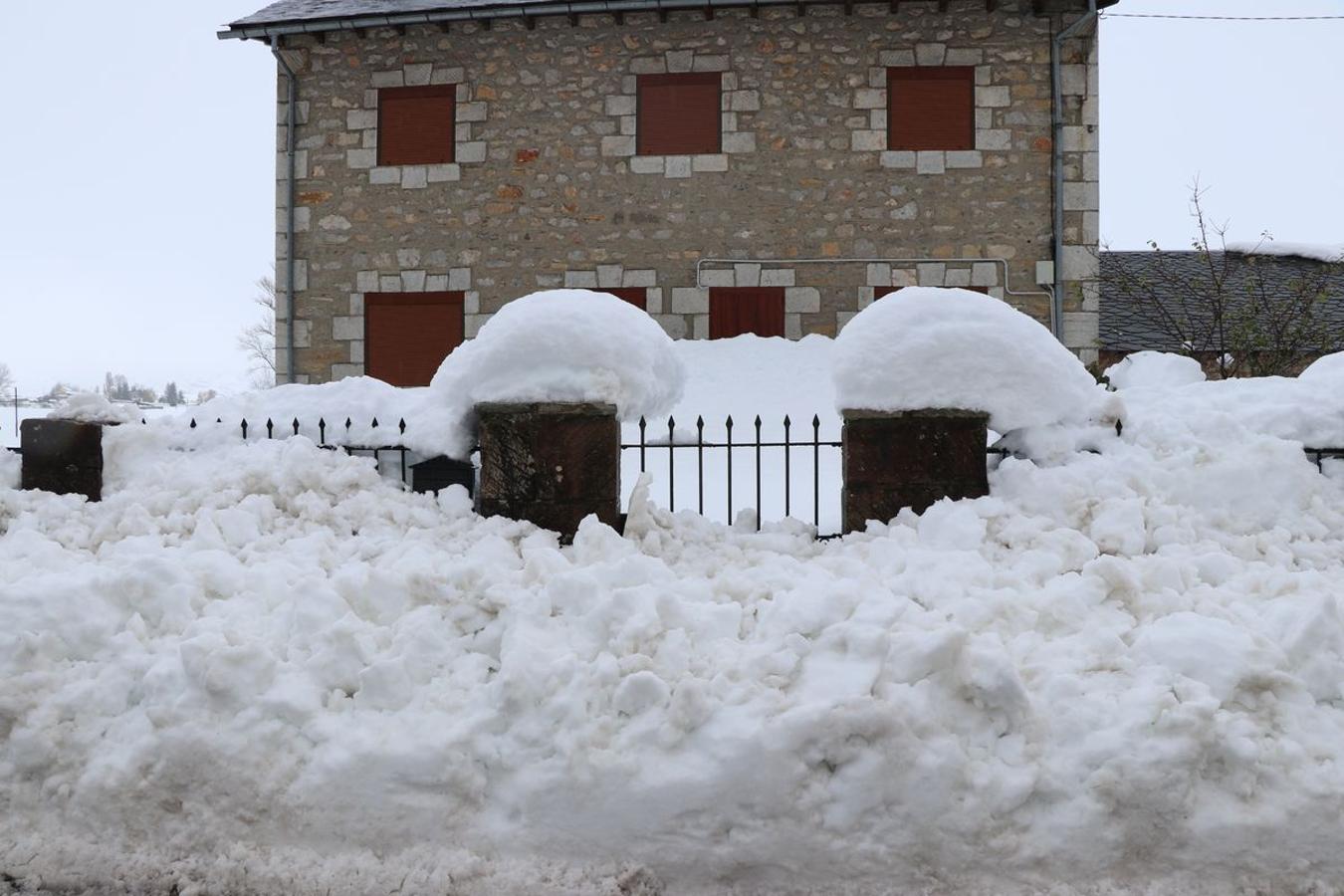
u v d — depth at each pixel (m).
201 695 3.13
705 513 6.86
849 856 2.80
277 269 12.28
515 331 4.66
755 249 11.64
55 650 3.37
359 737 3.04
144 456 5.22
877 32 11.46
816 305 11.59
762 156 11.62
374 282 12.09
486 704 3.11
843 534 4.68
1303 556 4.25
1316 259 14.96
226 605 3.62
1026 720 2.95
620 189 11.77
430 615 3.43
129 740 3.16
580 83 11.80
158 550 4.25
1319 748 2.86
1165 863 2.77
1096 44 11.29
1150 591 3.65
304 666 3.25
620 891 2.83
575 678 3.10
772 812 2.83
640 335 4.78
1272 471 4.57
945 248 11.47
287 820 3.01
